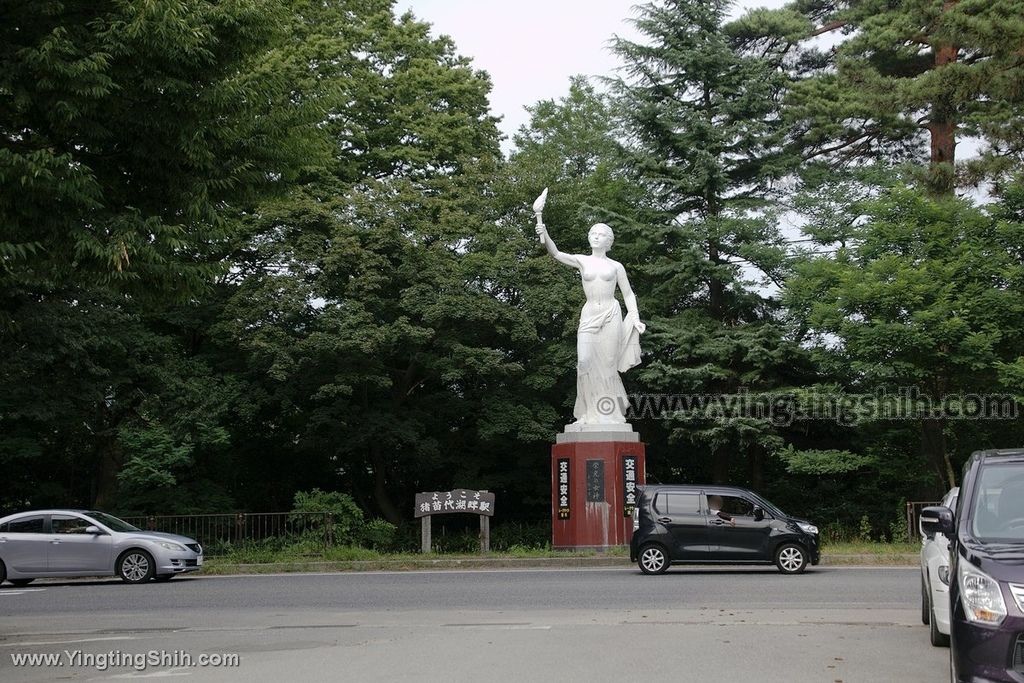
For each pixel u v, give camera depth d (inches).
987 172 1144.2
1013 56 1133.1
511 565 951.6
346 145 1381.6
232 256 1277.1
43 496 1357.0
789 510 1393.9
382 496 1456.7
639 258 1392.7
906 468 1199.6
